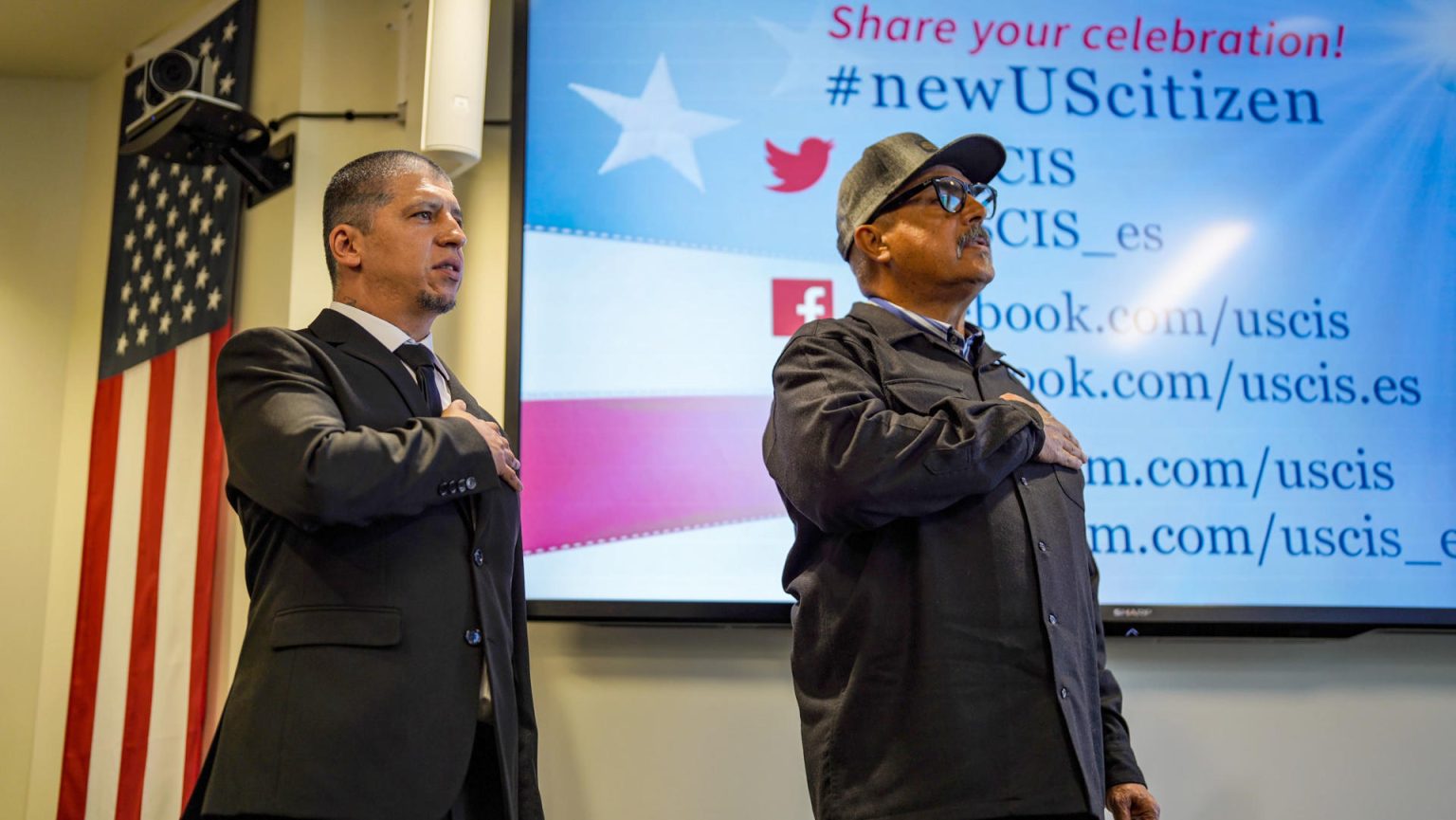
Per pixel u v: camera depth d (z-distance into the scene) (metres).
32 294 3.80
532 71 2.96
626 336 2.83
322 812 1.58
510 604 1.88
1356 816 2.77
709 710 2.73
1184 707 2.80
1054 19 3.07
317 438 1.67
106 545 3.38
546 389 2.79
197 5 3.62
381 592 1.71
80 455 3.65
